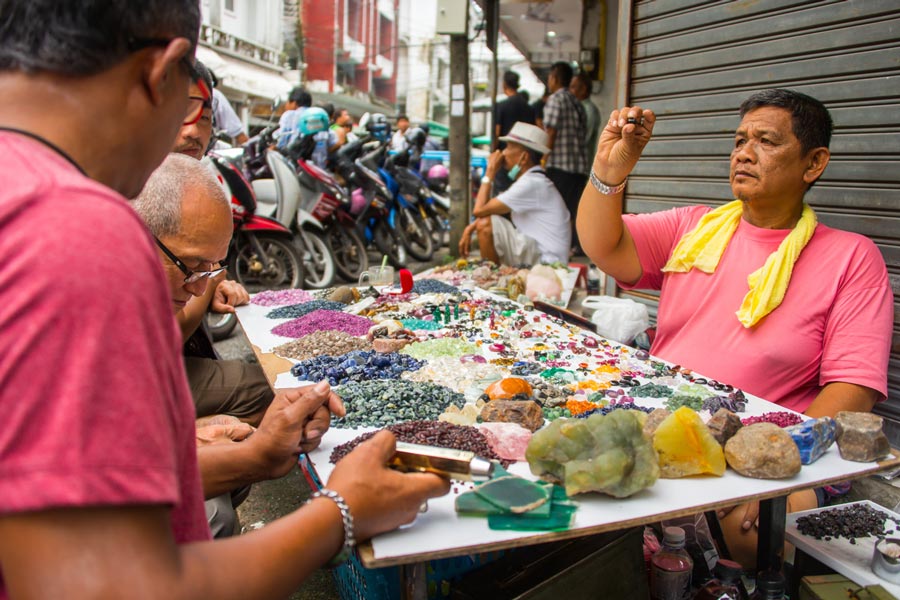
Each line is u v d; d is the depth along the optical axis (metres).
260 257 6.52
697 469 1.70
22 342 0.74
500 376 2.53
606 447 1.57
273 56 18.59
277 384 2.43
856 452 1.82
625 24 4.22
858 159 3.12
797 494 2.44
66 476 0.73
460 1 7.94
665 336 3.07
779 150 2.57
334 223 7.77
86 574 0.75
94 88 0.86
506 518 1.45
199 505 1.02
